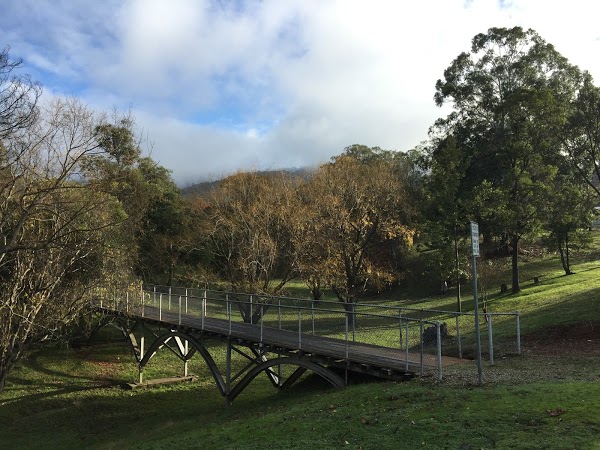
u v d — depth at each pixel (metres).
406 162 54.53
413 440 7.05
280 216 31.30
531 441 6.12
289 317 32.59
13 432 19.06
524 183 33.00
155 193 33.56
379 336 21.97
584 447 5.64
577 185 39.34
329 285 32.22
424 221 34.59
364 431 8.02
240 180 36.03
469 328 22.20
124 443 15.78
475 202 31.33
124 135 17.70
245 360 28.27
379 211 33.47
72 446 17.55
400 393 10.06
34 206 14.98
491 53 41.34
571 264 42.56
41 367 26.19
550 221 34.50
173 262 35.16
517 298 29.59
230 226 31.48
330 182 33.81
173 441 12.20
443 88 42.94
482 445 6.36
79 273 19.97
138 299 24.34
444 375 11.19
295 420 10.08
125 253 22.14
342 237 31.39
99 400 22.58
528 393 8.41
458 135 42.34
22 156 15.30
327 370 14.16
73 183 17.39
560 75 39.44
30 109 14.29
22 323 17.27
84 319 26.91
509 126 36.03
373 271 33.97
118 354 29.39
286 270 32.88
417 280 46.97
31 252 17.42
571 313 19.34
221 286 33.06
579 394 7.86
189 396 22.80
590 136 25.72
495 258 47.81
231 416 15.24
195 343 20.53
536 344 15.09
